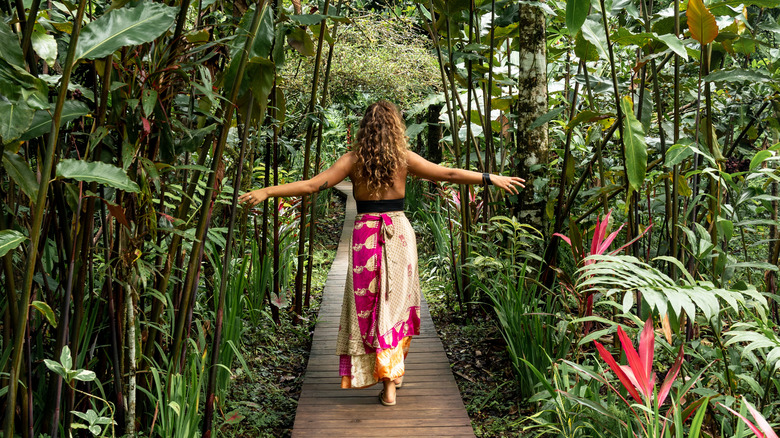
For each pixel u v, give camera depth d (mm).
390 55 7207
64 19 2254
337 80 7145
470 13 4180
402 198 3193
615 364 2014
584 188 4926
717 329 2445
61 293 2357
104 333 2428
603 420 2361
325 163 10219
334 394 3350
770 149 2469
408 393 3352
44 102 1550
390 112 3062
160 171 2340
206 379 3117
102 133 1900
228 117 2375
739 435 1872
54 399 1989
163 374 2494
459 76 4785
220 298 2559
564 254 4367
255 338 4062
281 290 5000
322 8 3789
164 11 1755
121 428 2312
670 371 2025
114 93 2033
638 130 2752
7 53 1543
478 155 4520
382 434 2906
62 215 1891
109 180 1710
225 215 3875
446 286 5133
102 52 1656
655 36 2805
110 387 2562
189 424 2375
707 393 2252
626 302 1999
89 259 2184
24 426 1915
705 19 2809
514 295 3408
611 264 2258
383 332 3074
